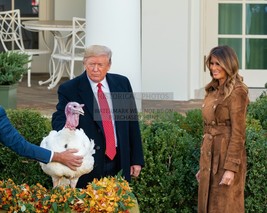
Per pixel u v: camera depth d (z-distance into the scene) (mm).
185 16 15195
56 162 7059
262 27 16266
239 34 16281
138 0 12102
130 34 12000
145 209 9352
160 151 9281
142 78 15391
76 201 7105
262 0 16203
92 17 11977
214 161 8242
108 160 7926
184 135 9500
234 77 8180
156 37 15297
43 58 18766
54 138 7203
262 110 10781
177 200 9359
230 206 8250
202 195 8359
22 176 9086
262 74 16312
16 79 12359
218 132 8242
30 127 9164
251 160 9305
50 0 18719
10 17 17797
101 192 7133
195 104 14992
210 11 16250
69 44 17781
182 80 15312
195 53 15633
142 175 9250
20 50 17266
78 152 7102
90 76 7840
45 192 7273
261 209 9438
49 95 15891
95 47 7809
